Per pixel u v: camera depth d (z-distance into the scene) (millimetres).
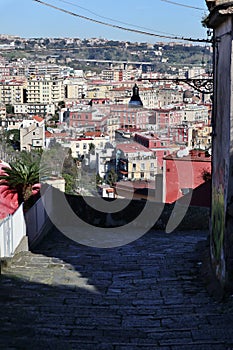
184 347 6562
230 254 8875
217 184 10391
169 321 7711
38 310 8227
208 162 22500
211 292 9406
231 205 8930
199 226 18156
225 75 9344
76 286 10055
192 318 7832
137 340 6855
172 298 9180
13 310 8164
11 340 6688
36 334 7000
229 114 8836
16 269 11422
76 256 13305
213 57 11164
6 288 9664
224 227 9102
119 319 7844
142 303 8812
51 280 10477
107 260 12766
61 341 6742
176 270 11422
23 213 13930
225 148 9312
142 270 11562
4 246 11992
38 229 15320
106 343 6707
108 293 9562
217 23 9781
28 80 162875
